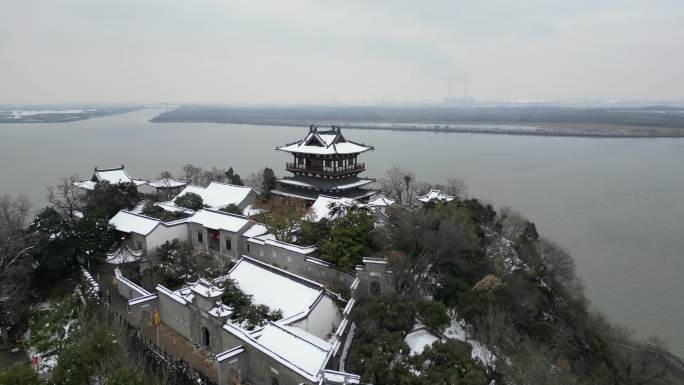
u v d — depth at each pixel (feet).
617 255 301.43
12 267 189.98
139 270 218.38
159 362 147.13
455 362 121.70
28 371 115.65
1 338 172.35
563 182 537.24
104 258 225.15
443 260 173.78
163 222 229.66
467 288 165.68
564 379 132.16
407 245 177.78
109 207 265.34
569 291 204.95
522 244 220.84
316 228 197.26
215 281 172.04
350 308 158.61
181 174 534.37
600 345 173.17
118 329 153.38
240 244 217.36
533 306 167.63
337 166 273.54
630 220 378.12
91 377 123.65
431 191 290.35
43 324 178.19
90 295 186.70
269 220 219.20
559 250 217.15
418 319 149.89
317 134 276.41
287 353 131.13
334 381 118.83
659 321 219.00
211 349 156.15
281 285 166.91
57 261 211.41
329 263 180.24
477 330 149.89
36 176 533.55
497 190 494.59
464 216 199.52
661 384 162.50
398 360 123.34
